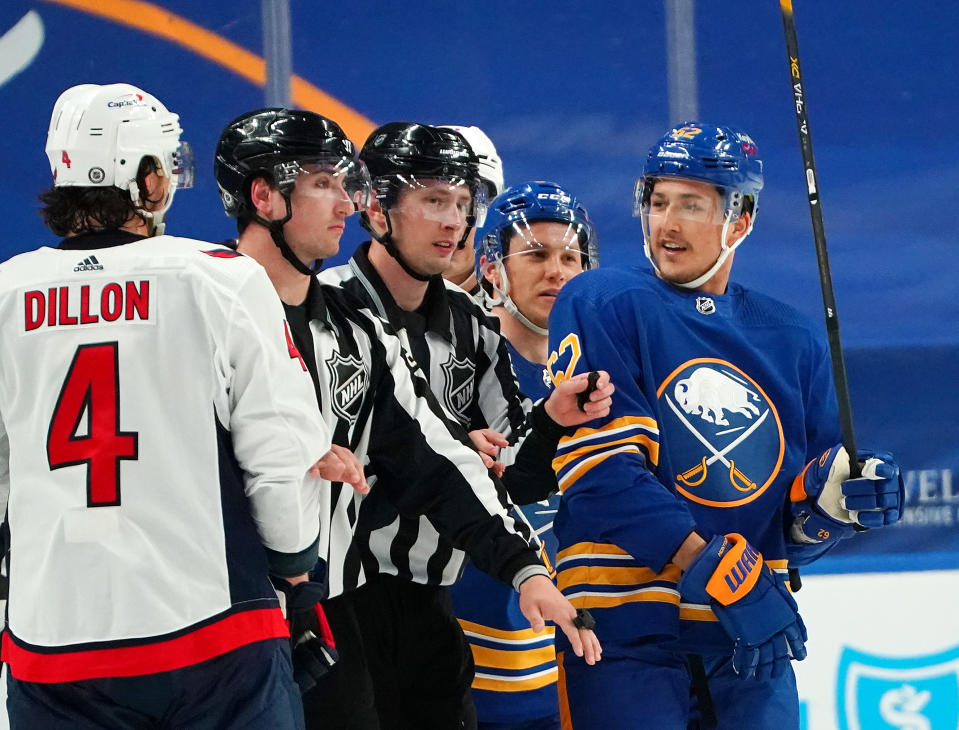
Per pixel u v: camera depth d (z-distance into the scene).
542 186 11.95
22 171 18.19
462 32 19.19
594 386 8.80
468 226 10.56
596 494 8.91
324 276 10.56
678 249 9.34
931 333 18.66
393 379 9.16
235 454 7.17
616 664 9.16
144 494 6.95
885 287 18.83
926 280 18.84
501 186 13.98
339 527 9.05
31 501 7.08
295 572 7.42
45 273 7.22
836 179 19.05
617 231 19.52
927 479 17.73
